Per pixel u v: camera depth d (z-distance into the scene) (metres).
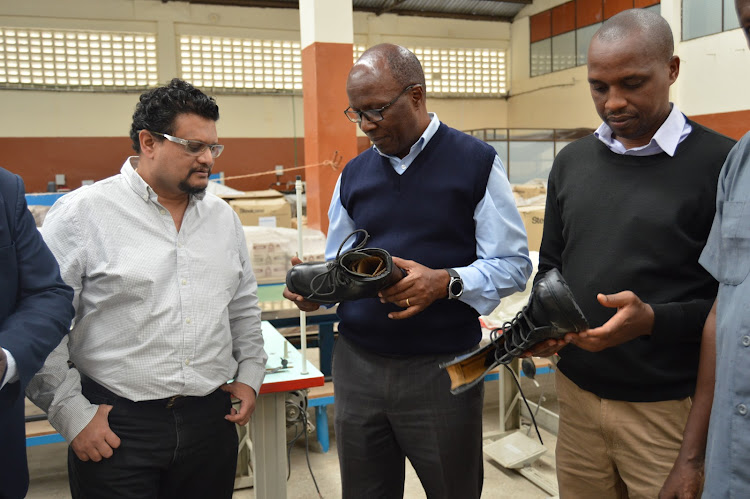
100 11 10.56
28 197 3.48
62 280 1.26
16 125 10.27
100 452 1.38
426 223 1.48
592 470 1.48
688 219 1.29
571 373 1.45
